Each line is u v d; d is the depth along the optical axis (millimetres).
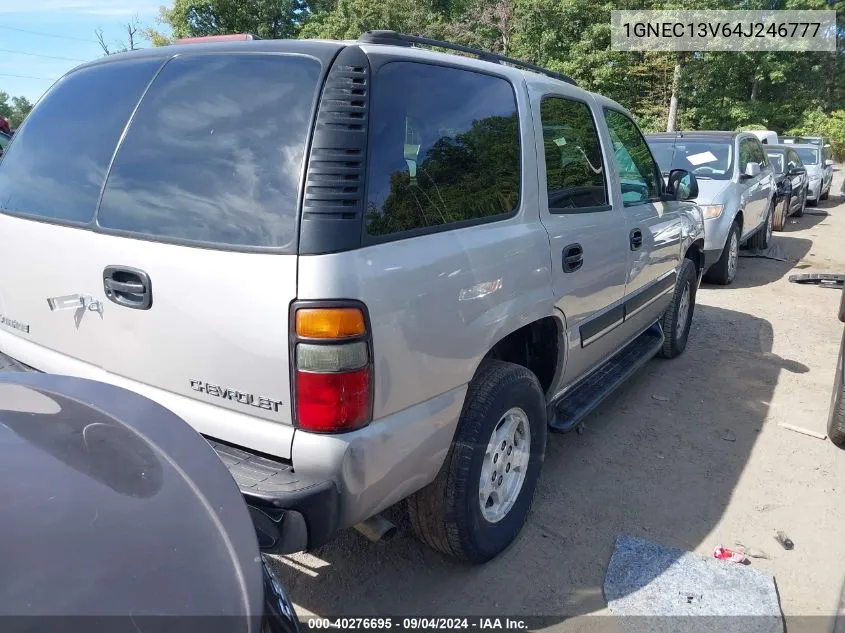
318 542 2012
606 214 3504
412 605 2650
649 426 4281
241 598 1323
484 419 2555
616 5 25406
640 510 3328
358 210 2021
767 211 10148
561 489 3502
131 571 1280
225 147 2164
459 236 2400
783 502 3434
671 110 25953
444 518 2572
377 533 2316
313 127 2037
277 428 2051
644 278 4105
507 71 2895
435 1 32469
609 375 4043
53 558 1266
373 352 2031
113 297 2312
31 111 2885
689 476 3670
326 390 1963
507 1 28000
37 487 1450
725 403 4668
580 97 3482
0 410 1772
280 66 2191
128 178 2338
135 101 2439
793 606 2689
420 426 2264
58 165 2584
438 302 2254
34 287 2609
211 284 2070
